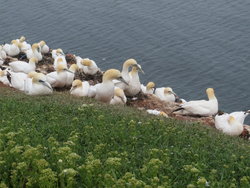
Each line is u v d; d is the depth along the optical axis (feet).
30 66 89.56
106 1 181.98
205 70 139.85
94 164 27.02
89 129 38.50
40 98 63.46
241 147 44.62
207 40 153.99
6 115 45.55
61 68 80.79
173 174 30.27
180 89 133.59
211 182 29.30
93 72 89.66
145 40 156.56
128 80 76.33
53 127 39.47
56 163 28.60
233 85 132.57
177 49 150.51
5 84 82.17
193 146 38.34
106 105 62.59
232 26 160.86
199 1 179.52
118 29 163.63
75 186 26.73
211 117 70.59
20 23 171.22
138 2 180.34
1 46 106.52
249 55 144.56
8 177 27.35
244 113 68.49
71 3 182.29
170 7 176.04
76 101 62.90
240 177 32.37
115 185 24.81
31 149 27.40
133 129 39.58
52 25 168.35
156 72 141.59
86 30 163.84
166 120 54.29
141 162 31.99
